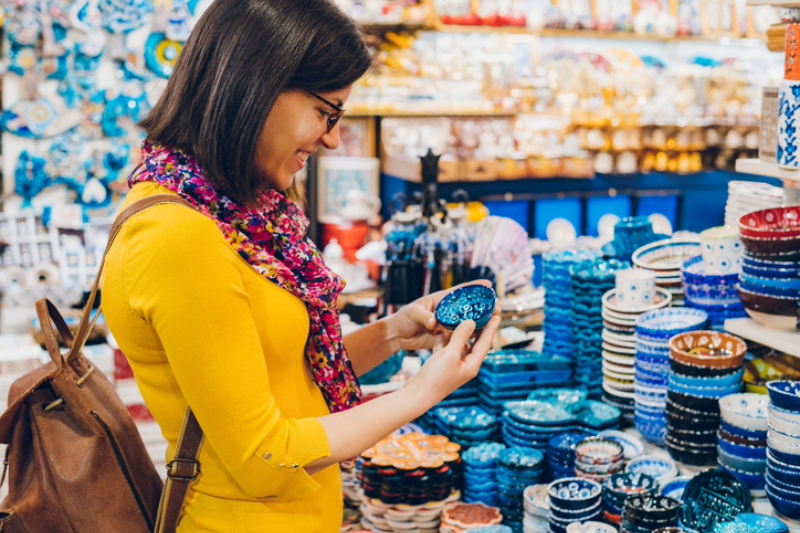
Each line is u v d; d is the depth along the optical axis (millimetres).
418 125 5020
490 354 2332
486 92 5137
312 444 1132
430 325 1444
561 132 5172
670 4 5457
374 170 4805
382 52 4906
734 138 5465
